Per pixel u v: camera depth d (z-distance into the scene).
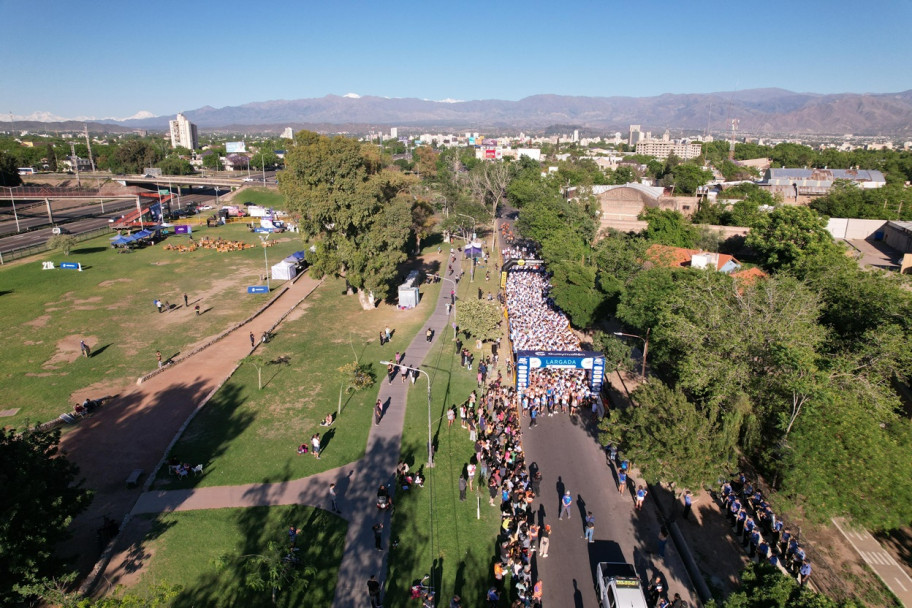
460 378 44.72
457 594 23.72
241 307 61.62
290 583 23.08
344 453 33.62
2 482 21.06
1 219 121.56
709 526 28.17
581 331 56.16
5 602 20.52
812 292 37.66
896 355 30.17
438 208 109.50
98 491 29.73
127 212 133.00
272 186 166.25
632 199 101.88
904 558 26.02
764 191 103.12
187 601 22.73
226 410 38.50
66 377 43.34
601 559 25.89
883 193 90.88
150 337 52.25
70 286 68.88
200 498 29.12
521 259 80.75
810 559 25.83
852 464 24.11
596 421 38.34
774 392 28.47
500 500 29.77
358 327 56.06
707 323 32.97
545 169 190.62
